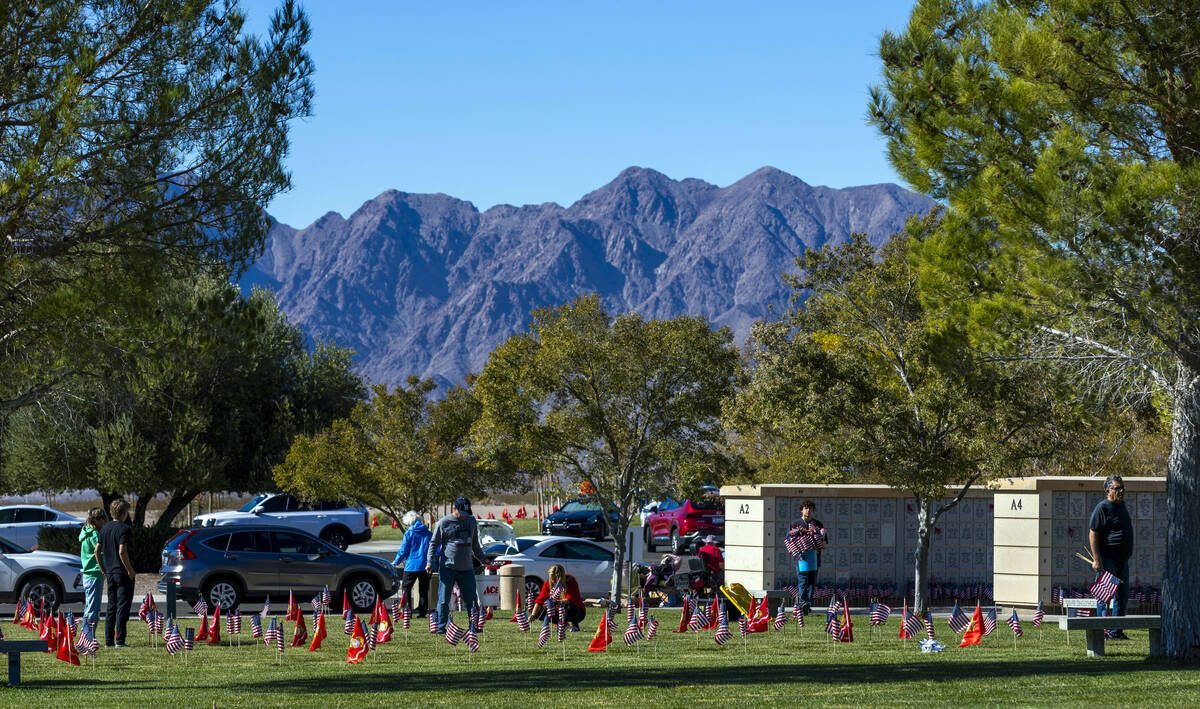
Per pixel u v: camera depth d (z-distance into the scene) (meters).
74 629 26.81
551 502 104.69
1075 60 20.77
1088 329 25.42
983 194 21.03
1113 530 25.69
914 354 38.41
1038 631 31.38
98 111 21.00
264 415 73.00
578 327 46.69
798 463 56.72
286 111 22.62
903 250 42.38
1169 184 19.88
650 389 46.25
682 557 44.44
